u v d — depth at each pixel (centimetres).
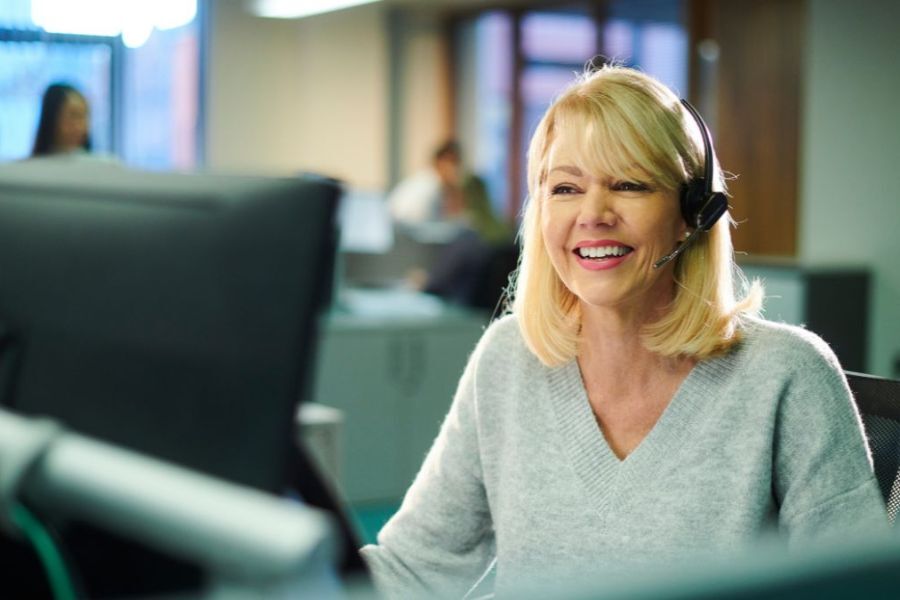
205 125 829
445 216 757
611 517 123
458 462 136
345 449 454
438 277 525
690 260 127
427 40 882
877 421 141
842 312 563
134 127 779
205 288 65
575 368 130
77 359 70
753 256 622
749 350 125
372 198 580
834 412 123
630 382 128
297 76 853
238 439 63
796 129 603
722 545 120
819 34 571
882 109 556
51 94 375
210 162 829
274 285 63
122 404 68
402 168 887
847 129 568
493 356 137
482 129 875
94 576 69
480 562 136
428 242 583
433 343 469
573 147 124
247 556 46
